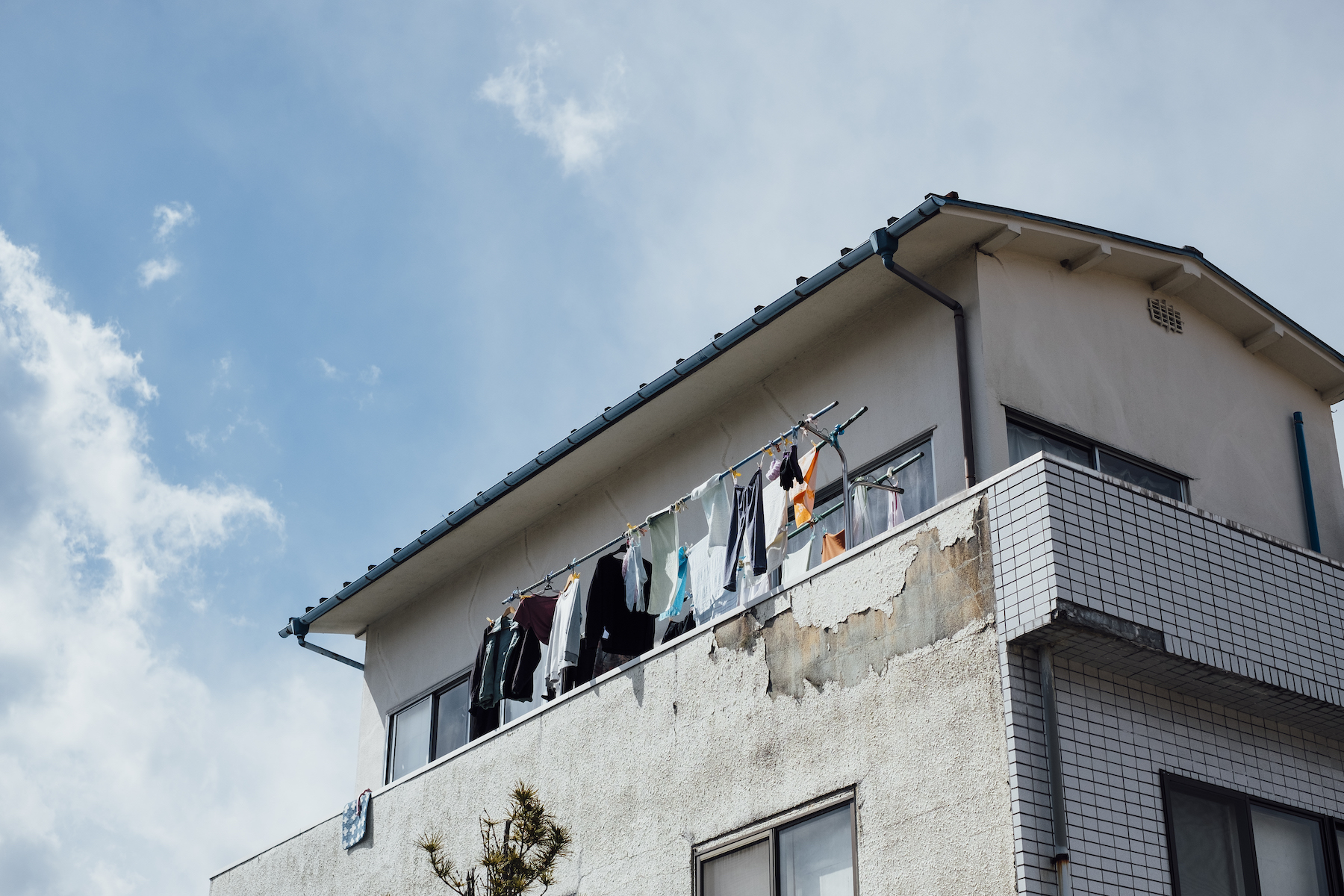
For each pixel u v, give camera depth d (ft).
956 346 34.99
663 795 31.55
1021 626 24.58
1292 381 43.04
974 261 35.65
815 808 27.63
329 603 53.62
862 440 36.94
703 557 35.91
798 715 28.73
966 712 25.12
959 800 24.66
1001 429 34.01
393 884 40.34
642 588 37.29
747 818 29.14
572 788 34.45
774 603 30.27
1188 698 26.58
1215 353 40.68
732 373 40.52
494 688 42.06
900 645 26.94
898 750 26.22
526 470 45.09
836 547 34.71
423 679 51.42
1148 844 24.47
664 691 32.53
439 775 39.96
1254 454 40.24
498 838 36.45
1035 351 35.76
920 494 35.01
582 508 46.39
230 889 48.34
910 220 33.99
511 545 49.19
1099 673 25.50
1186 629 25.54
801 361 39.73
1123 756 25.00
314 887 43.86
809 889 27.37
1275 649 26.68
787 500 33.65
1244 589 26.84
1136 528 25.80
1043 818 23.63
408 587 52.80
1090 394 36.52
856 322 38.37
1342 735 28.48
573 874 33.30
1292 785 27.37
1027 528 25.09
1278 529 39.83
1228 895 25.29
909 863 25.17
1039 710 24.53
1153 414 37.91
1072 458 35.65
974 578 25.89
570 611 39.04
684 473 42.52
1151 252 38.42
